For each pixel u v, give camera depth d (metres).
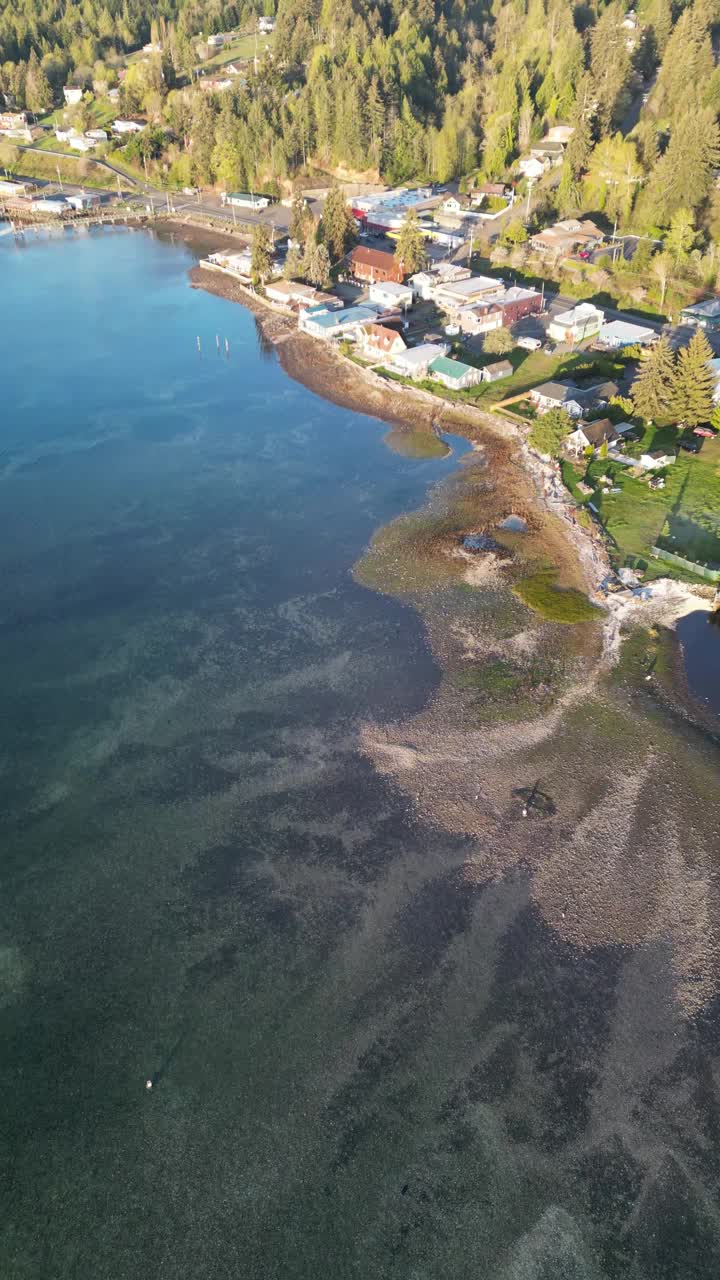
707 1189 35.56
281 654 64.50
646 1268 33.56
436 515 81.75
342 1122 37.81
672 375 90.62
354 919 46.09
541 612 68.19
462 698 60.25
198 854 49.72
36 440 96.88
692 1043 40.56
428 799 52.78
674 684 61.25
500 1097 38.62
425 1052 40.28
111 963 44.25
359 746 56.50
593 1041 40.62
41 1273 33.62
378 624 67.50
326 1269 33.59
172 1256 34.00
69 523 81.50
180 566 75.19
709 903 46.78
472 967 43.78
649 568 71.62
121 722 58.66
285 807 52.41
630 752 55.88
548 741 56.75
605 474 84.31
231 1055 40.28
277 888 47.75
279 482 88.38
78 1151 37.12
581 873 48.38
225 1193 35.72
